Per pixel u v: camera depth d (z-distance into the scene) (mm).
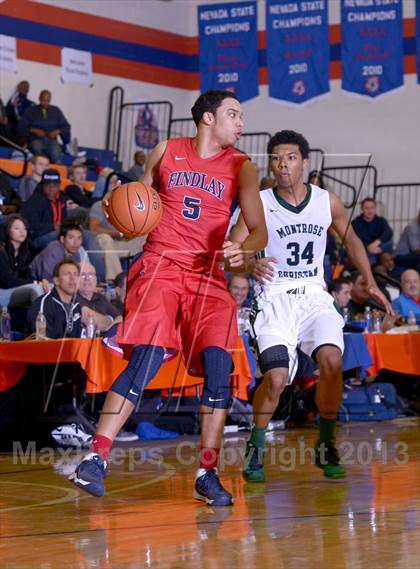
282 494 4168
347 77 16453
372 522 3420
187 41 17812
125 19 16703
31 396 6590
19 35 15039
